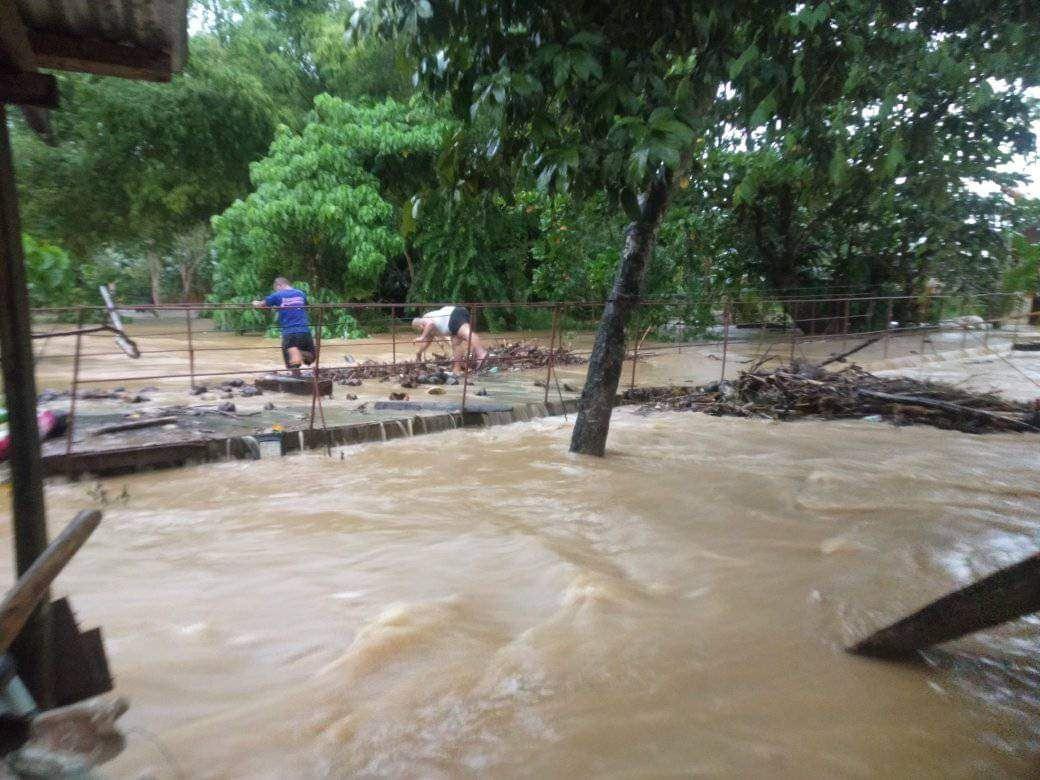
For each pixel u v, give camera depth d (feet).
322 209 64.23
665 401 36.99
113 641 12.39
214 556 16.26
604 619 13.23
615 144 14.21
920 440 29.37
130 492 20.86
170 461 23.27
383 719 10.25
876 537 17.89
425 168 71.31
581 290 71.15
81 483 21.53
